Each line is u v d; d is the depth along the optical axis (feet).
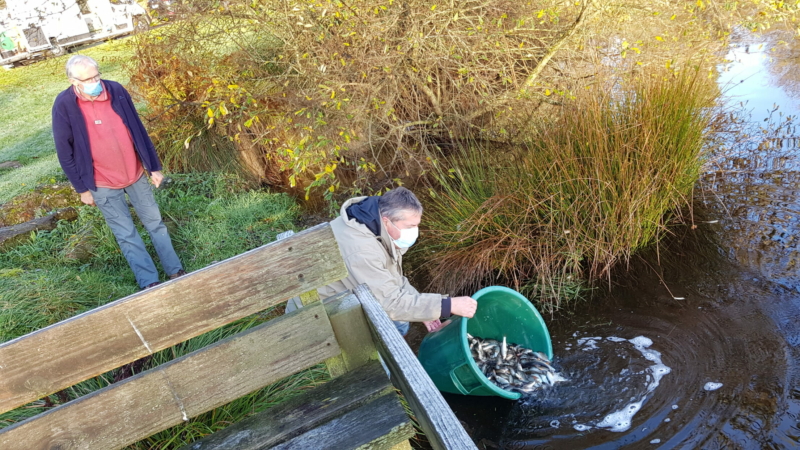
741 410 9.29
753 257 13.01
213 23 19.24
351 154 18.79
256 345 6.21
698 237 14.05
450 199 16.16
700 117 14.90
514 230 14.44
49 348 5.46
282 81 18.62
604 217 13.91
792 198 14.74
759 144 17.25
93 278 13.52
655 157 13.79
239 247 15.76
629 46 15.52
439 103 18.95
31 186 18.52
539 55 18.79
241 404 8.29
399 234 9.46
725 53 22.35
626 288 12.96
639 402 9.85
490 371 10.35
